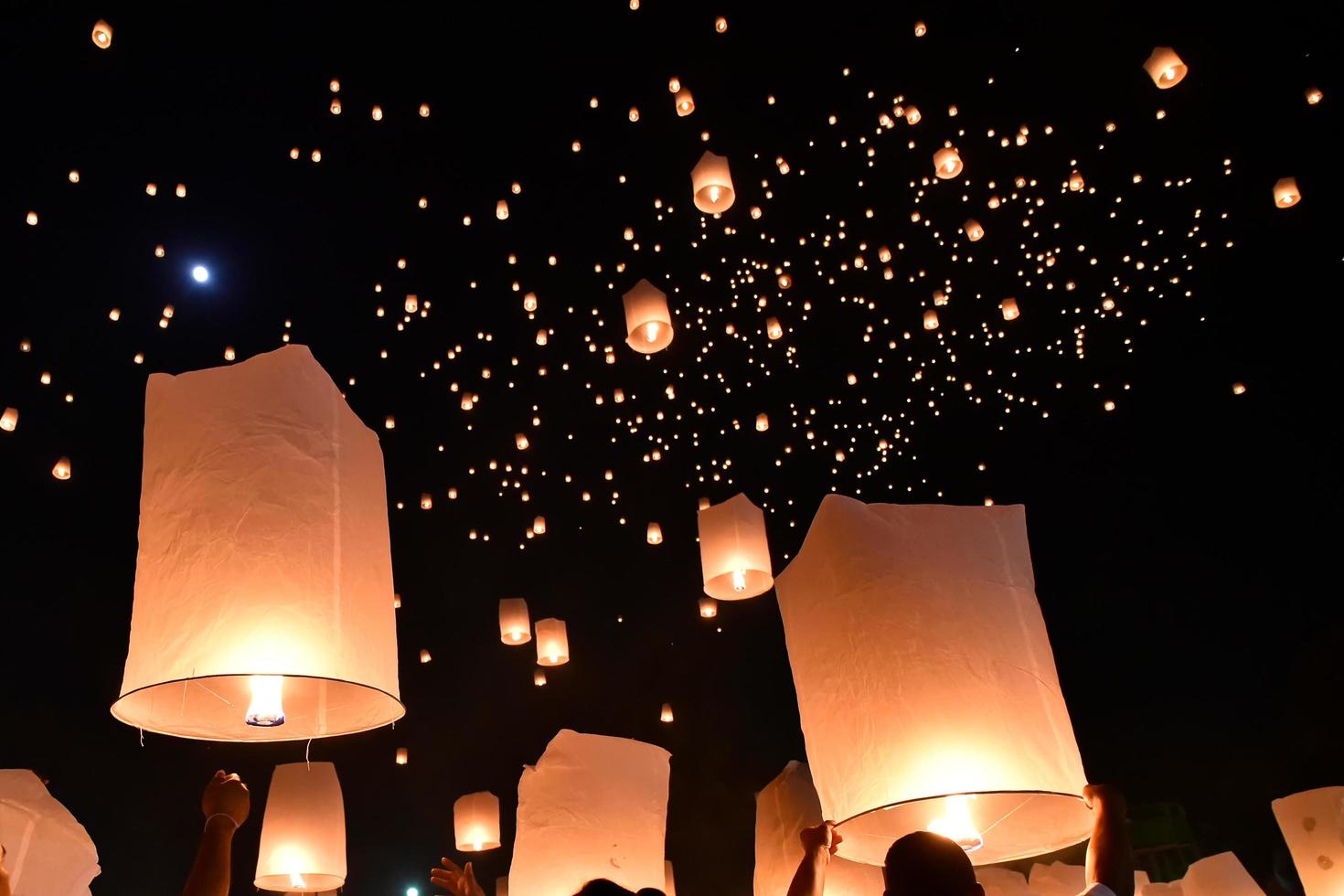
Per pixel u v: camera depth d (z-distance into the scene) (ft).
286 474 7.66
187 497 7.55
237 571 7.34
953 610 7.68
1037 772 7.29
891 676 7.53
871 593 7.72
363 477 8.18
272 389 7.87
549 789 11.00
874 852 7.96
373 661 7.69
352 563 7.77
